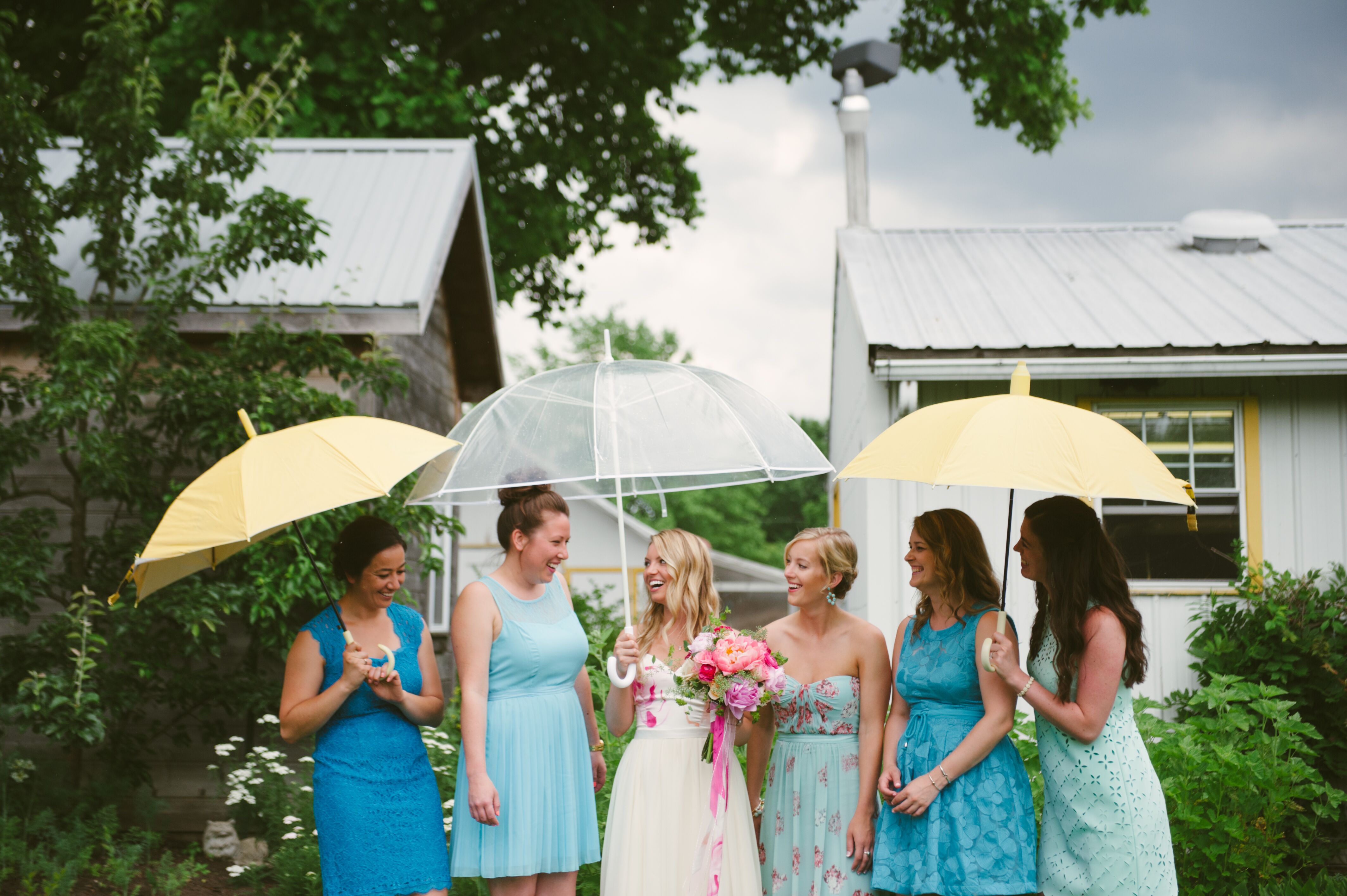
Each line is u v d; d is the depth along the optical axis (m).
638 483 4.28
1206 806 4.77
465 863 3.44
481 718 3.42
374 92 13.29
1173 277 9.14
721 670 3.44
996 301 8.65
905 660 3.53
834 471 3.67
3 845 5.51
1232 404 7.87
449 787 5.91
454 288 11.08
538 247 15.73
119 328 6.13
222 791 6.75
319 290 7.54
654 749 3.67
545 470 3.41
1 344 7.64
